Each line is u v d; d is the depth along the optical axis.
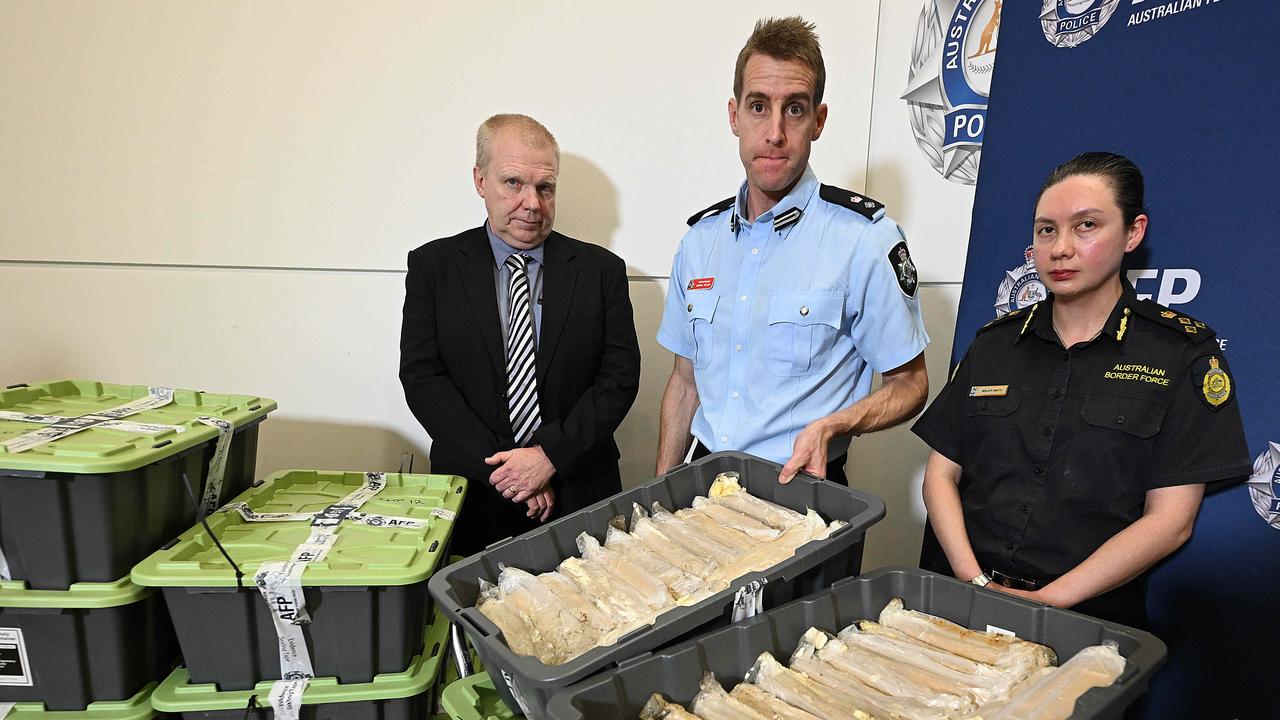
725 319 1.37
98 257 1.83
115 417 1.17
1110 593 1.08
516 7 1.83
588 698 0.65
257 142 1.82
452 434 1.51
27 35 1.73
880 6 1.91
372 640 1.00
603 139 1.91
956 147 1.83
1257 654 1.06
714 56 1.90
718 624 0.80
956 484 1.28
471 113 1.86
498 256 1.65
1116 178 1.01
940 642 0.79
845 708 0.70
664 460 1.54
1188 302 1.18
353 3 1.79
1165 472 1.00
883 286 1.23
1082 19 1.38
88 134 1.78
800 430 1.28
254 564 0.97
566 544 1.02
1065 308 1.12
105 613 0.98
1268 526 1.06
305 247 1.88
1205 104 1.17
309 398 1.93
